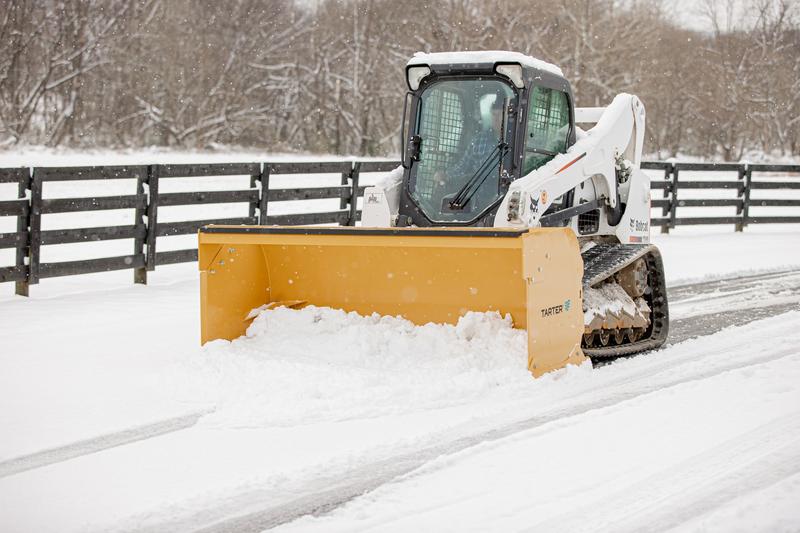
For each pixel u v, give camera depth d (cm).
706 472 490
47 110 3391
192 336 832
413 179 759
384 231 652
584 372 695
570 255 689
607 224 844
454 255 702
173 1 3591
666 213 1712
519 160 727
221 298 738
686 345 818
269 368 668
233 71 3631
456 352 680
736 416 584
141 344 801
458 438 555
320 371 657
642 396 633
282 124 3769
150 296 1021
